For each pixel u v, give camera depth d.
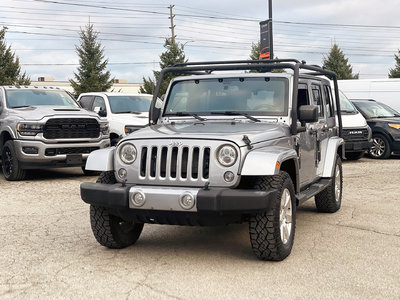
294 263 5.16
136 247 5.85
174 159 5.06
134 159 5.20
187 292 4.38
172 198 4.84
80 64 46.84
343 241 6.04
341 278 4.70
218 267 5.06
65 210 8.07
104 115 13.80
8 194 9.60
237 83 6.25
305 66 6.27
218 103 6.21
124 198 5.00
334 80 8.09
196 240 6.15
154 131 5.42
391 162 14.99
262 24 23.16
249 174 4.79
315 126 6.93
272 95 6.06
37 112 11.37
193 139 5.01
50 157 11.06
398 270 4.93
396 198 9.01
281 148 5.30
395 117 16.55
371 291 4.37
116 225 5.61
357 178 11.58
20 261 5.32
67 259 5.38
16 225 7.02
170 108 6.44
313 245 5.86
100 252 5.65
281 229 5.20
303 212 7.82
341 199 8.28
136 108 14.34
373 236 6.28
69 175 12.51
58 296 4.32
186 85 6.47
